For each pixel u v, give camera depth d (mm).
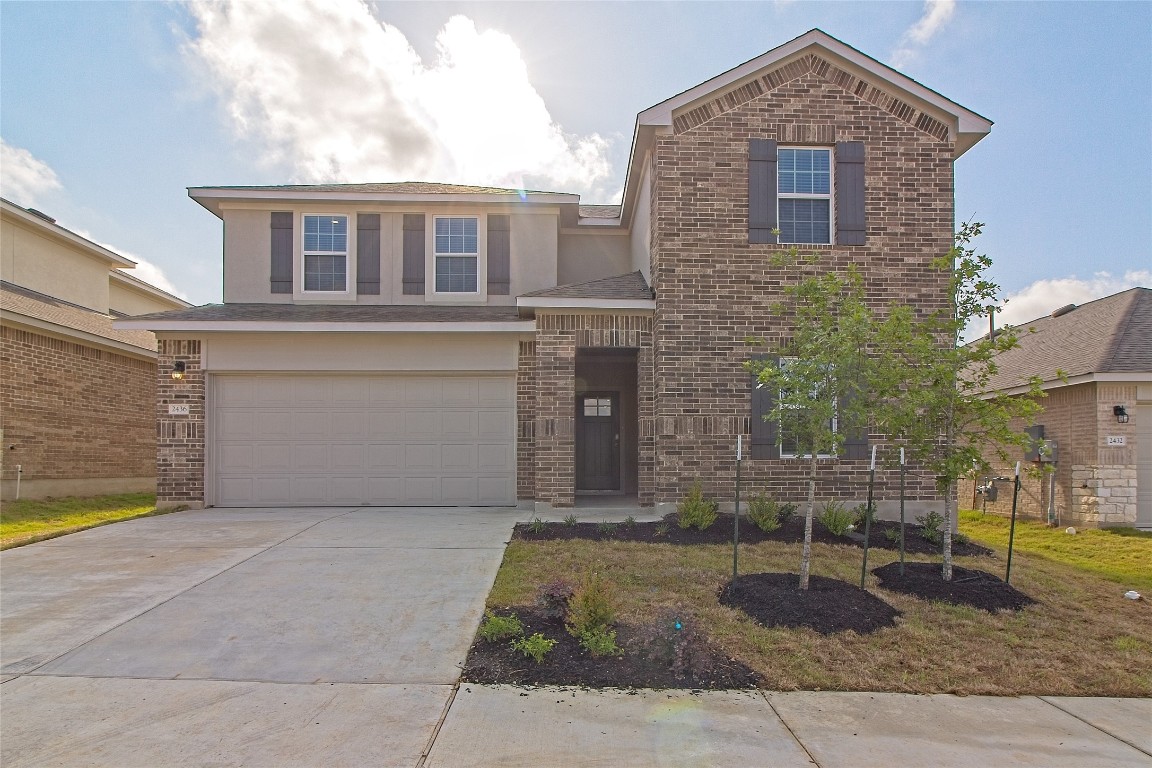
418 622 5781
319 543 8531
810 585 6508
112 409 15211
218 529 9508
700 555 7875
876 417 6699
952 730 4137
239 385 11891
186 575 7109
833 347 6344
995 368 6750
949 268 6961
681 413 10336
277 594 6488
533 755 3768
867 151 10695
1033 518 13570
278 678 4742
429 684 4664
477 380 12039
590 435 13977
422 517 10609
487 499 11969
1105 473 11992
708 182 10578
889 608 6109
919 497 10266
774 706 4406
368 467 11945
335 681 4703
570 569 7238
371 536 8969
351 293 13266
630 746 3875
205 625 5707
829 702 4488
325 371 11828
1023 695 4676
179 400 11664
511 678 4758
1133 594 6938
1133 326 13109
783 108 10688
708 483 10281
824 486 10297
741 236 10547
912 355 7039
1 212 15656
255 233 13242
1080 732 4152
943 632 5660
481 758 3730
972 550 8648
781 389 6426
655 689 4625
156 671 4844
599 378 13984
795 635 5492
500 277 13461
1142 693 4730
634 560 7621
